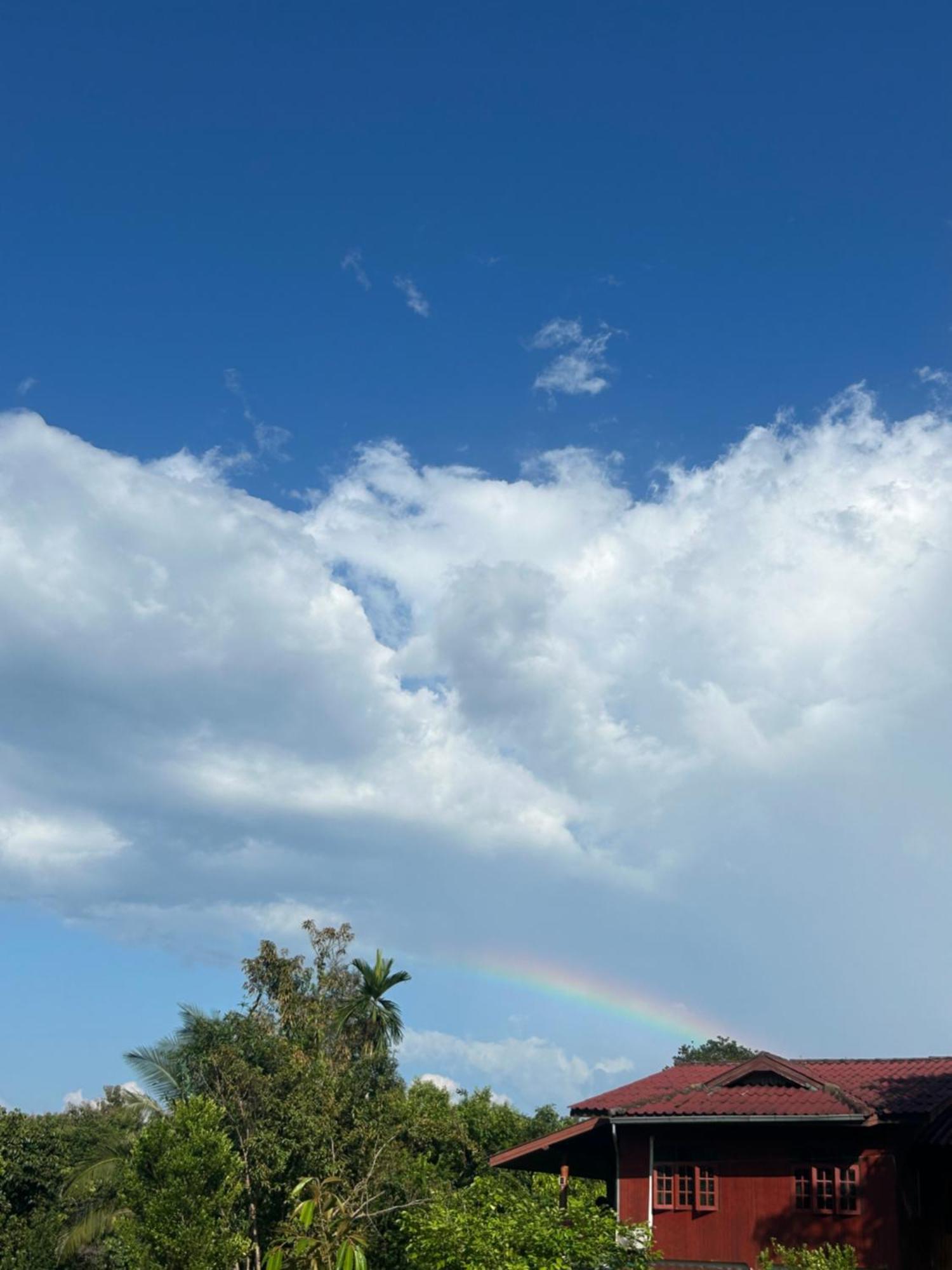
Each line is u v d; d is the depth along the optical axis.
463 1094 54.88
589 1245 23.59
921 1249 27.72
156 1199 34.59
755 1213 27.38
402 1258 35.88
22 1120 46.41
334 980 56.06
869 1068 31.14
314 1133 39.44
